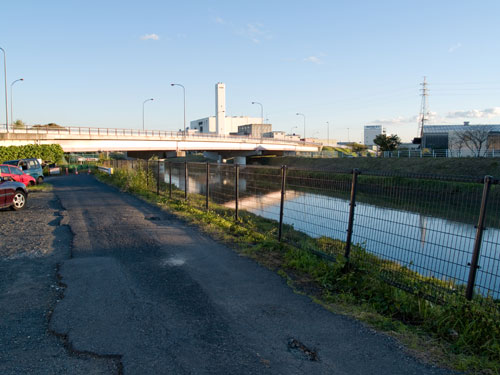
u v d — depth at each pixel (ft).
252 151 236.22
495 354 11.46
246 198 32.83
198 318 14.32
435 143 220.23
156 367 10.91
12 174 66.33
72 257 23.07
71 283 18.28
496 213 13.12
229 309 15.19
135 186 63.72
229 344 12.32
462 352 11.75
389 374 10.63
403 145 281.54
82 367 10.96
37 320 14.19
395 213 16.84
